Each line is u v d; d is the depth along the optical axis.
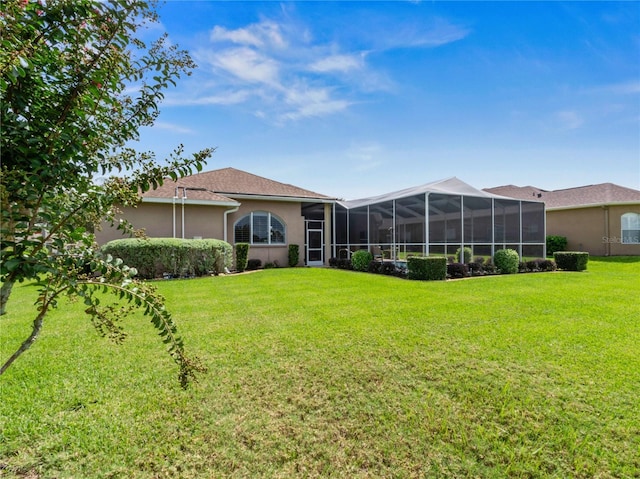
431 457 2.50
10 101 1.74
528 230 15.91
